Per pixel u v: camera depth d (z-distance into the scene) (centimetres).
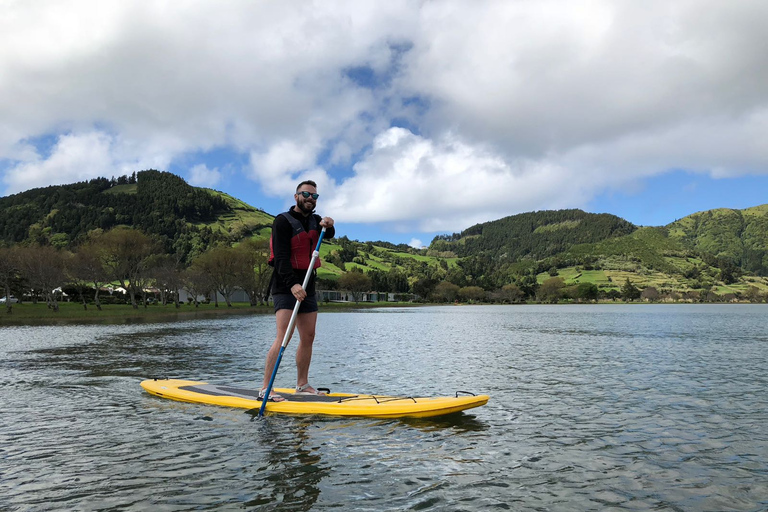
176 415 754
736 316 6712
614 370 1338
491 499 439
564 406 852
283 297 793
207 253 9756
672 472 518
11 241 18975
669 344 2230
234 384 1088
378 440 621
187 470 507
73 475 494
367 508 415
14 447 591
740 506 432
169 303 10212
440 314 7744
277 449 579
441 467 523
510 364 1471
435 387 1060
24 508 415
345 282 15025
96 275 7181
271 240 802
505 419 748
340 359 1595
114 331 3206
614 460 555
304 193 799
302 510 410
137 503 425
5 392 975
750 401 902
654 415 784
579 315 7181
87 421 720
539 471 515
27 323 4503
